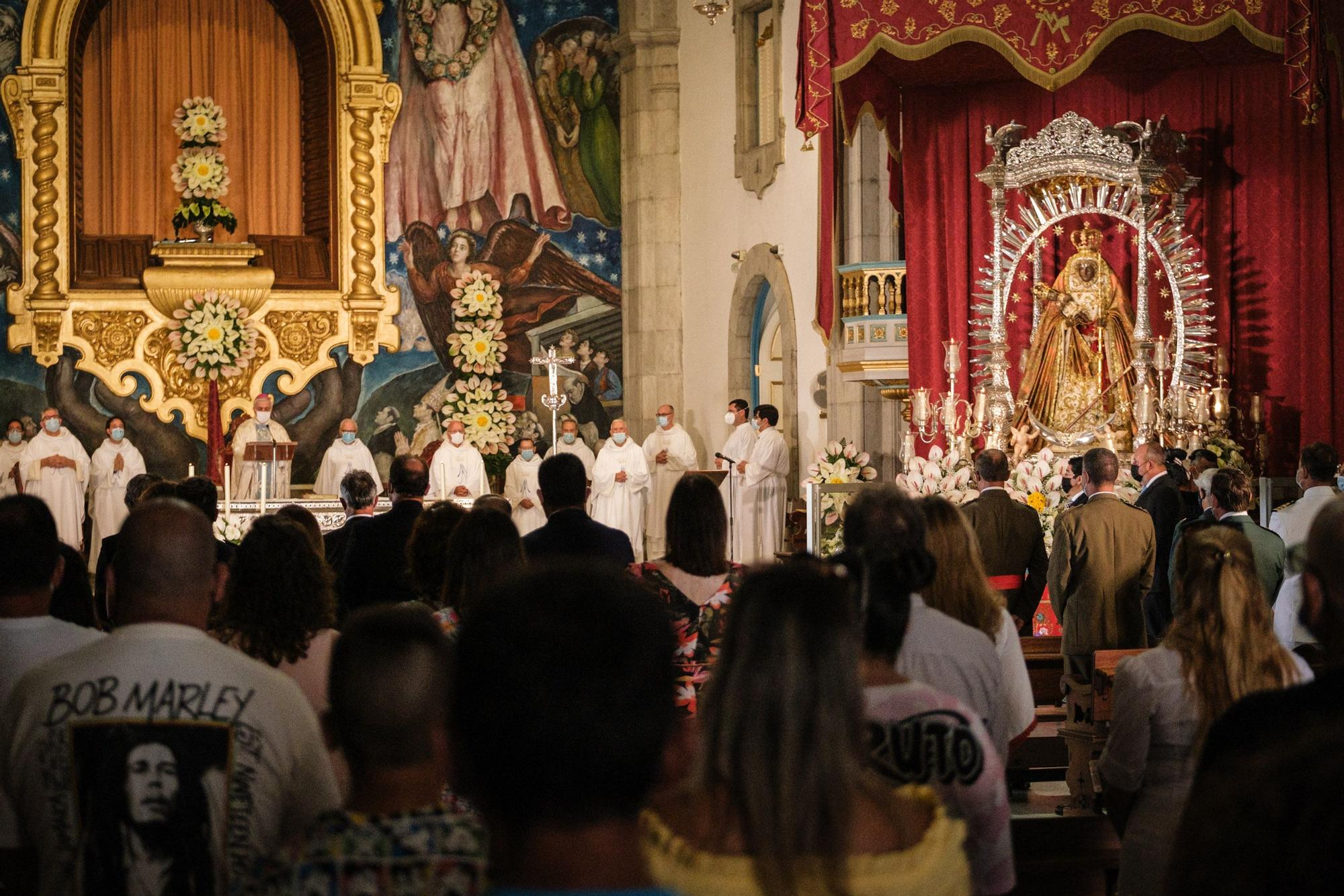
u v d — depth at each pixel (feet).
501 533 13.89
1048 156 37.29
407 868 6.59
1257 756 4.51
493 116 64.90
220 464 60.03
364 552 18.42
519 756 5.14
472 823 6.79
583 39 65.72
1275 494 33.78
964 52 38.58
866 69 39.93
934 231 41.81
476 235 64.75
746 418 54.54
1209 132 39.91
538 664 5.17
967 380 41.63
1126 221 37.55
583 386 65.87
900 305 42.98
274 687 9.38
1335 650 8.30
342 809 7.45
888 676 9.24
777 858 5.87
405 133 64.08
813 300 51.88
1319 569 8.24
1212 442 36.50
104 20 61.67
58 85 60.03
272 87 63.82
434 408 64.39
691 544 14.11
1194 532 11.85
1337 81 36.60
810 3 32.07
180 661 9.18
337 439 61.77
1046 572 21.68
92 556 57.98
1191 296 38.04
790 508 53.72
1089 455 21.53
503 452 63.87
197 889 8.93
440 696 7.38
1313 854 4.20
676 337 64.90
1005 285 38.17
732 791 6.15
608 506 60.29
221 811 9.01
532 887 5.23
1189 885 4.49
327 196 63.57
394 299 63.77
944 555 12.41
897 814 6.26
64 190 60.49
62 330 60.59
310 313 63.10
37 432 60.23
